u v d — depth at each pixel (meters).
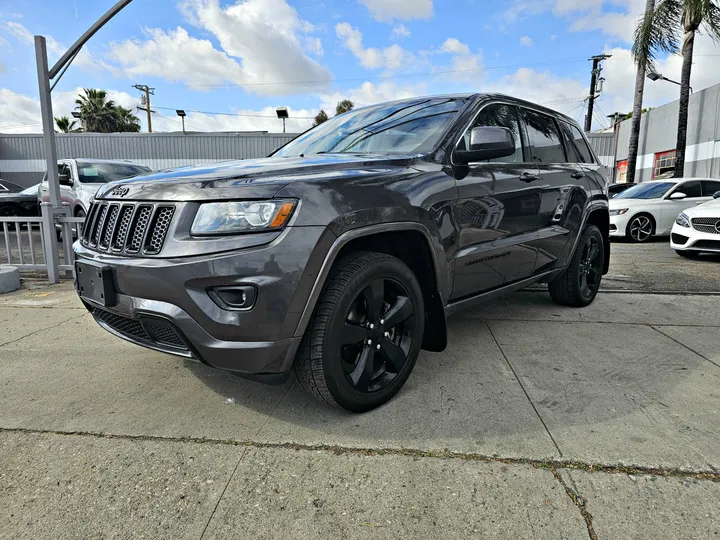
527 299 4.91
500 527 1.69
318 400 2.39
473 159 2.80
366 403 2.45
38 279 6.18
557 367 3.10
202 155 23.95
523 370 3.05
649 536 1.63
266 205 2.04
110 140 24.31
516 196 3.32
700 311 4.45
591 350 3.41
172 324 2.08
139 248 2.20
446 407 2.55
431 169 2.71
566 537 1.64
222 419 2.45
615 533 1.65
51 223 5.82
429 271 2.73
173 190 2.17
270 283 2.01
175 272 2.04
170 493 1.88
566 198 3.94
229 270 1.99
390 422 2.40
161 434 2.31
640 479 1.93
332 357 2.23
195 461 2.09
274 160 2.75
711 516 1.72
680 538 1.62
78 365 3.17
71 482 1.95
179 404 2.61
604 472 1.98
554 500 1.82
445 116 3.10
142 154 24.25
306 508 1.79
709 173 17.14
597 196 4.47
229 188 2.09
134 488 1.91
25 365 3.18
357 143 3.20
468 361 3.20
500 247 3.19
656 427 2.34
